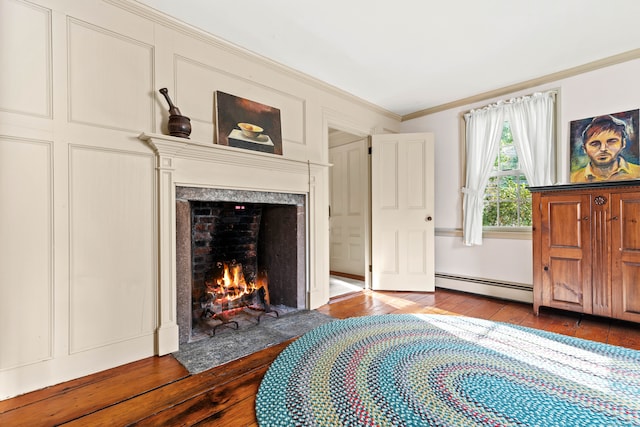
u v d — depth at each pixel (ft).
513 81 10.71
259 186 8.65
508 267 11.14
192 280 8.61
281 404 4.86
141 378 5.78
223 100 8.02
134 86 6.56
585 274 8.45
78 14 5.86
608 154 9.05
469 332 7.84
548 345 7.00
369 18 7.22
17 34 5.26
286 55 8.91
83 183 5.90
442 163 12.92
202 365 6.29
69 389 5.41
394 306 10.42
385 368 5.94
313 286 10.25
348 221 15.98
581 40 8.18
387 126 13.70
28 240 5.35
